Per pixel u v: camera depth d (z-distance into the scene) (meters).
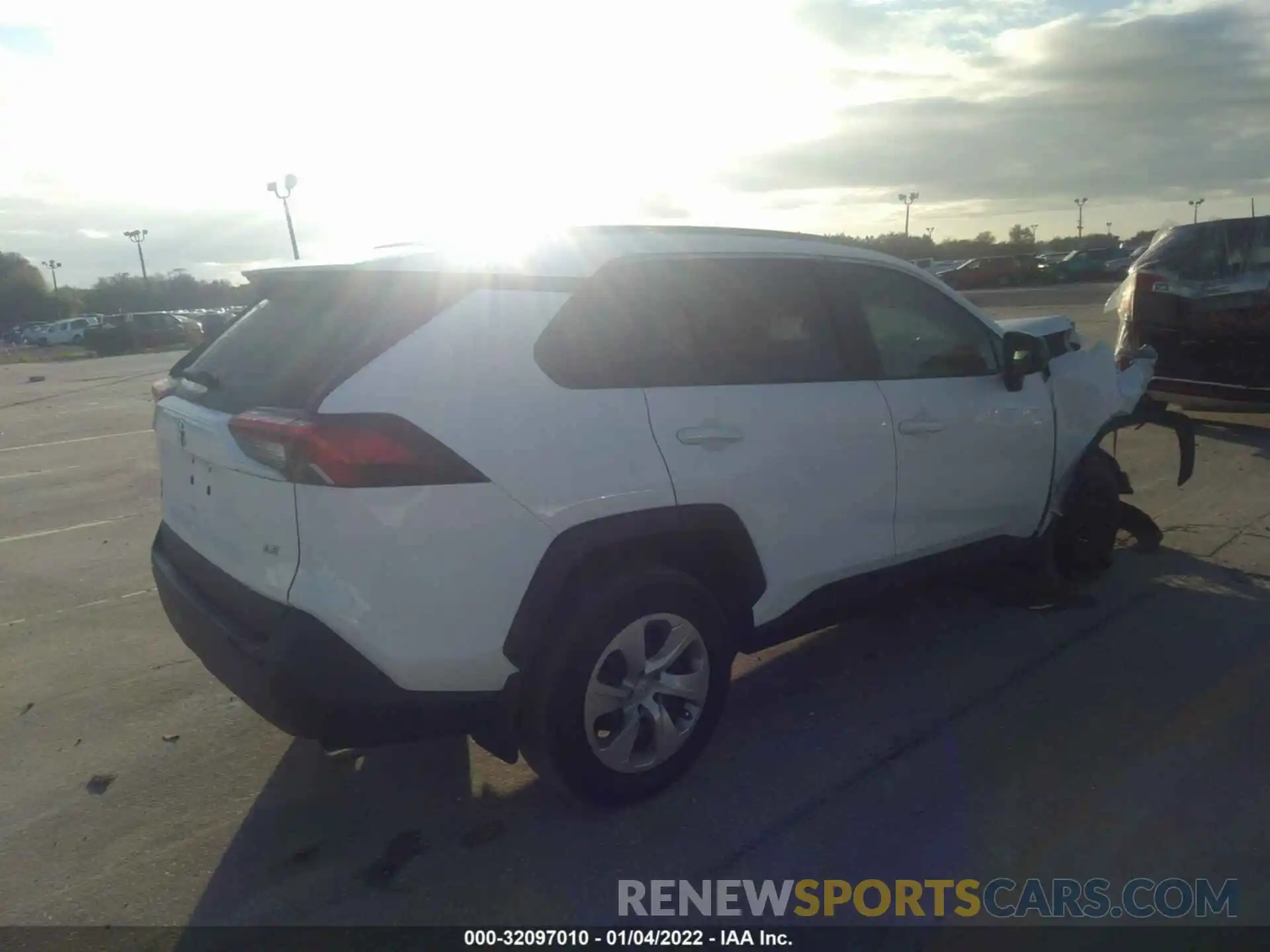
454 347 3.13
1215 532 6.47
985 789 3.65
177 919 3.09
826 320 4.08
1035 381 4.89
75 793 3.82
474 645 3.13
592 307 3.43
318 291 3.52
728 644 3.75
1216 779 3.67
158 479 9.76
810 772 3.79
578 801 3.46
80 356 39.44
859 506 4.06
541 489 3.18
